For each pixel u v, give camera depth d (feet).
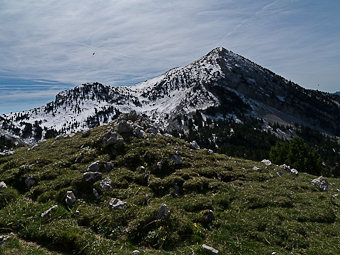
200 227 39.63
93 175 49.80
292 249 35.04
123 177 52.95
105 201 44.24
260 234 37.99
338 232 40.29
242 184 56.95
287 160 159.33
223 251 34.53
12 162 59.06
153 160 60.64
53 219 37.96
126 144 66.33
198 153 74.74
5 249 30.78
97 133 79.30
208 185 54.13
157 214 38.68
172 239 35.70
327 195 56.59
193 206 45.44
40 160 59.16
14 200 43.98
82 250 31.68
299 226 40.29
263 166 72.84
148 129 85.56
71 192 43.96
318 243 36.94
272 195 51.26
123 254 31.19
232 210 45.21
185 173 56.80
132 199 45.09
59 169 54.95
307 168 147.54
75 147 69.26
